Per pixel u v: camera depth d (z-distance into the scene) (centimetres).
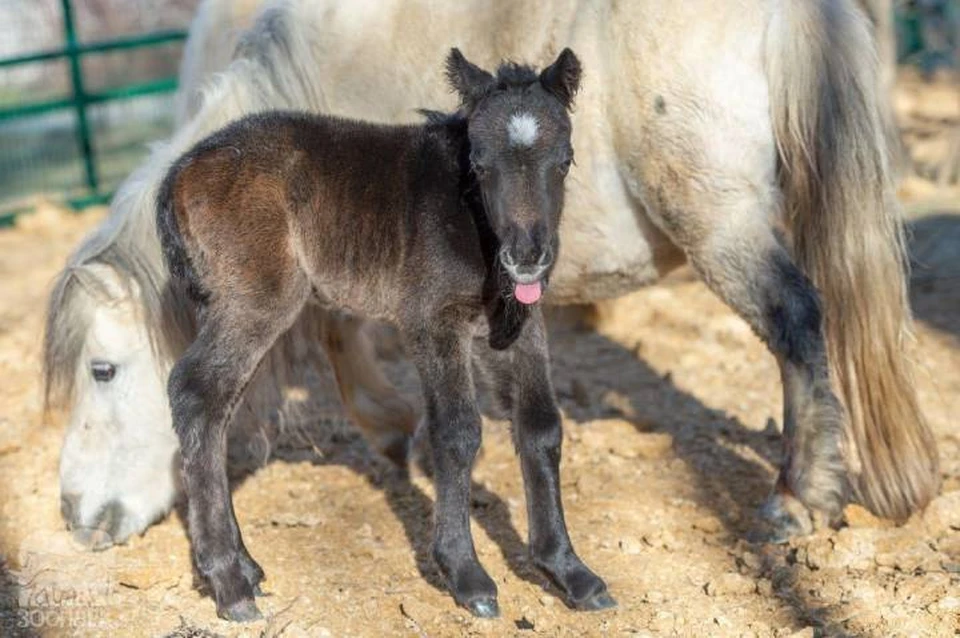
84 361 734
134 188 741
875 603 633
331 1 773
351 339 816
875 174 686
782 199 702
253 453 824
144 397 738
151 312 724
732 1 682
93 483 740
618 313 1176
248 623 634
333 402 988
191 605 661
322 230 651
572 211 725
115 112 1980
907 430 705
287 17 768
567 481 809
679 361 1059
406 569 698
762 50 681
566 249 738
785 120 683
